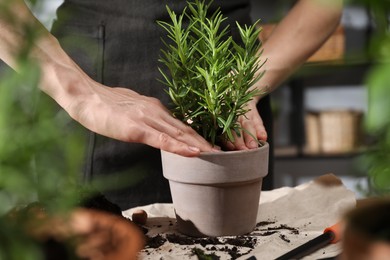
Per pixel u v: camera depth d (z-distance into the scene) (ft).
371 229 2.65
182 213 4.11
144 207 4.54
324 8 5.14
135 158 5.17
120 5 5.11
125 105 4.22
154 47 5.15
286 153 11.59
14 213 2.70
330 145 11.29
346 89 11.80
